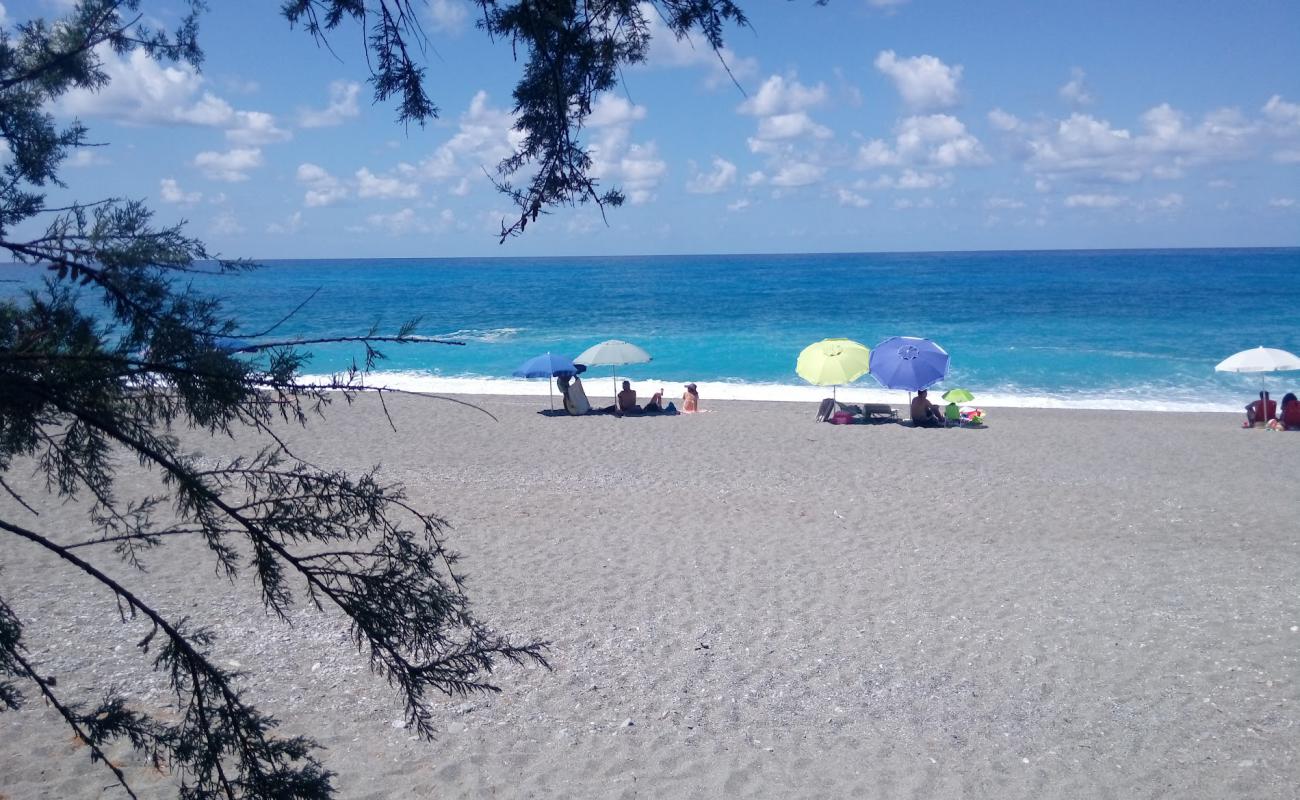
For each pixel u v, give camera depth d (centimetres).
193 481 284
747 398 2670
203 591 911
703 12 360
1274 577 1007
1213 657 789
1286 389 2750
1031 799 577
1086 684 742
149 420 291
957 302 6212
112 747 602
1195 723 674
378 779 586
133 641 784
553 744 641
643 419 2106
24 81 304
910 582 988
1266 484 1468
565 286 8994
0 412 266
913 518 1253
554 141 391
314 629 823
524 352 3706
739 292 7775
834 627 859
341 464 1534
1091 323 4606
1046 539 1159
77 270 277
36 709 653
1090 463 1631
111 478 311
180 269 288
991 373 3095
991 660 788
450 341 299
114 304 282
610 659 782
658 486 1425
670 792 582
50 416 282
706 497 1356
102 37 313
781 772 609
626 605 909
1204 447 1792
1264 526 1221
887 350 2120
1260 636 834
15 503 1163
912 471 1554
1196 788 587
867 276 10688
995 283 8588
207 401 283
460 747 632
